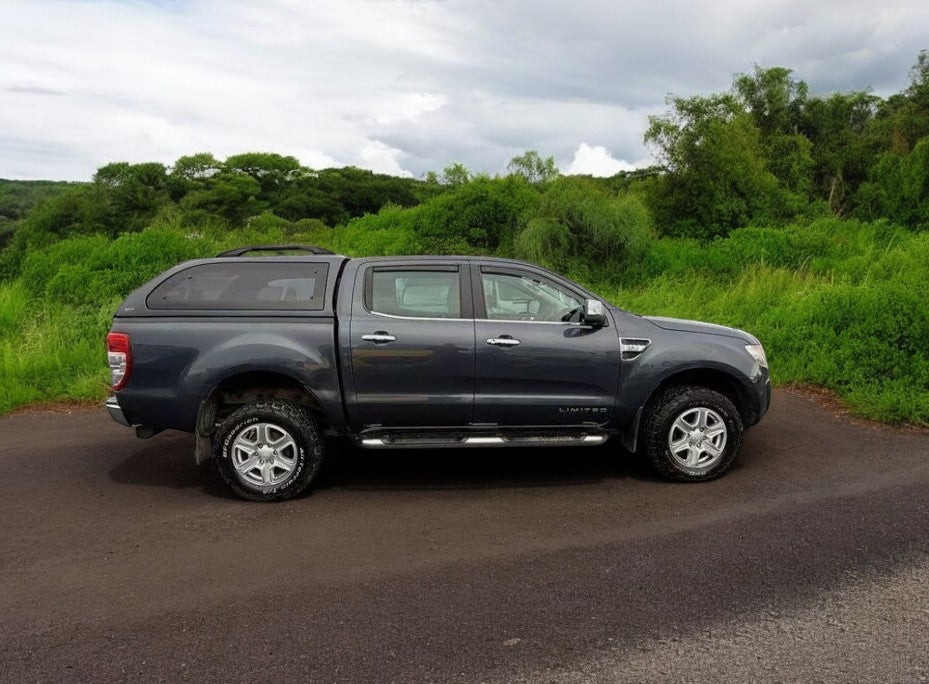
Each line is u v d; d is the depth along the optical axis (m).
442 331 5.32
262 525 4.84
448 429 5.46
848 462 5.76
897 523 4.53
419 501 5.22
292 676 3.10
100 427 7.43
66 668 3.21
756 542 4.33
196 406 5.23
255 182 105.44
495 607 3.64
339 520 4.89
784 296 11.62
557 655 3.20
